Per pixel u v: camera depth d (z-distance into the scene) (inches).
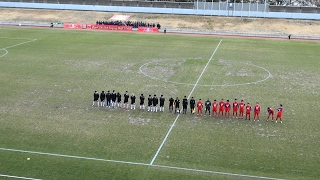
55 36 3508.9
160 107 1626.5
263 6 4264.3
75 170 1104.2
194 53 2883.9
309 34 3791.8
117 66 2423.7
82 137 1342.3
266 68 2448.3
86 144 1284.4
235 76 2235.5
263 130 1443.2
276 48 3137.3
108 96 1672.0
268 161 1184.8
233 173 1104.2
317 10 4242.1
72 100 1756.9
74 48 2979.8
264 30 3927.2
